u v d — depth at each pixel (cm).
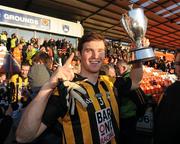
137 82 177
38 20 927
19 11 868
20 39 853
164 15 1192
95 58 150
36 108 118
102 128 142
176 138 171
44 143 137
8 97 383
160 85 557
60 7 1012
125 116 204
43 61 227
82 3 972
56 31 990
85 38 152
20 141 122
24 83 450
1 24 837
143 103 220
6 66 579
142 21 173
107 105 150
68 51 952
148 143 248
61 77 120
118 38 1570
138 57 165
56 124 139
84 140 135
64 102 133
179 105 172
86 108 139
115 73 366
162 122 176
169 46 1959
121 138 200
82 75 157
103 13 1099
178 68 192
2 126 213
